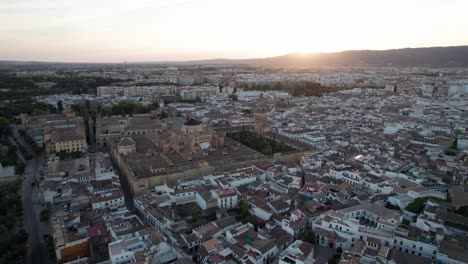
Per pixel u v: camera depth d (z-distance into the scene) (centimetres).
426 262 15012
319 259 15588
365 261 15338
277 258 16488
